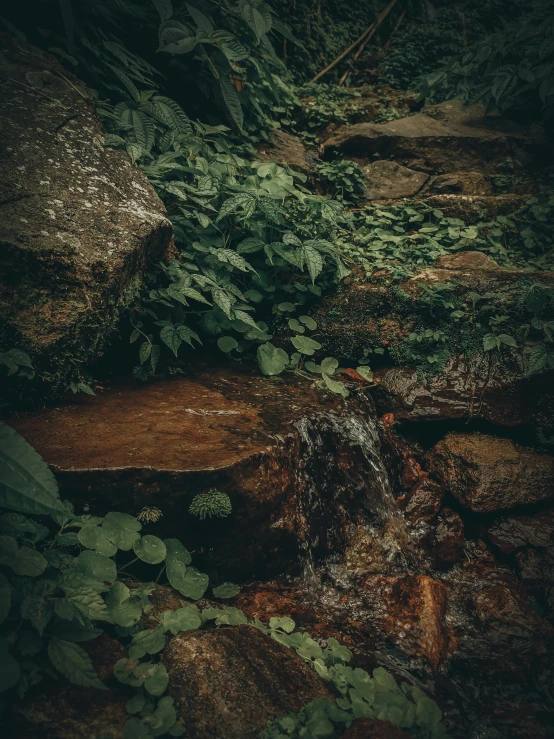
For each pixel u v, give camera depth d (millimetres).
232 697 1658
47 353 2480
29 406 2541
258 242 3492
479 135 5559
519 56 5918
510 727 2045
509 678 2264
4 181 2631
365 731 1580
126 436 2395
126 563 2115
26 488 1526
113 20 3998
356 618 2381
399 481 3223
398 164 5352
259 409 2900
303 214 3994
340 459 2926
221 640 1838
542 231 4492
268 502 2398
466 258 4035
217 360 3488
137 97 3658
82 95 3338
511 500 3006
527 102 5996
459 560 2943
